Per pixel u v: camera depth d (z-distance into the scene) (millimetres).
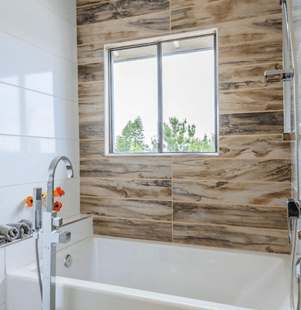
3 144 1818
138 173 2381
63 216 2354
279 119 2012
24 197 1969
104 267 2344
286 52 1688
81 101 2557
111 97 2551
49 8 2240
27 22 2023
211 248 2133
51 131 2236
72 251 2146
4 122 1826
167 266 2176
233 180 2121
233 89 2113
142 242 2289
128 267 2279
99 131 2498
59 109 2328
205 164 2189
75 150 2516
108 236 2461
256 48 2055
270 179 2033
